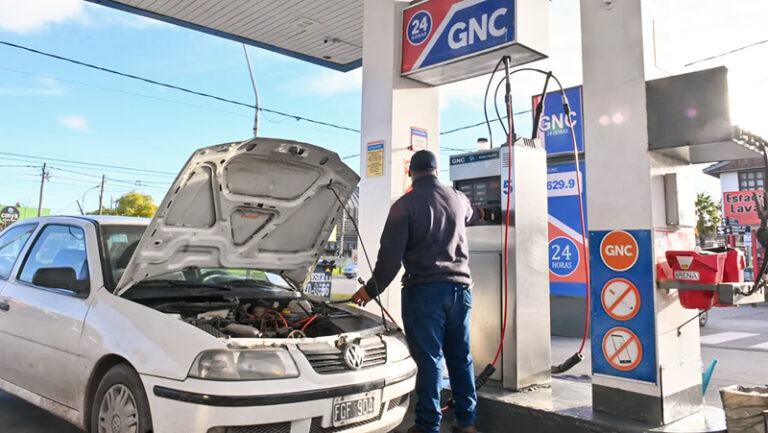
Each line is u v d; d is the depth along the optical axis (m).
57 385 3.35
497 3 4.25
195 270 4.20
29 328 3.64
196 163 3.12
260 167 3.53
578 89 8.20
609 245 3.50
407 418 4.10
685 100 3.24
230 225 3.65
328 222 4.22
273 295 4.09
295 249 4.19
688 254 3.21
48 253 3.97
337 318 3.76
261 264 3.99
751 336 9.27
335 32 7.88
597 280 3.54
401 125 4.94
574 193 8.23
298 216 4.00
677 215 3.43
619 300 3.43
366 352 3.14
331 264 12.77
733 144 3.19
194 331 2.77
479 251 4.37
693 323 3.59
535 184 4.34
